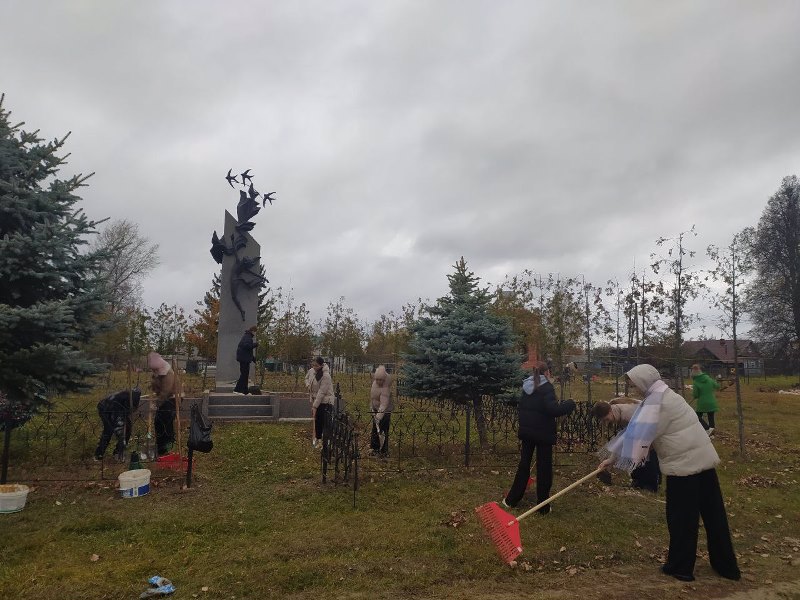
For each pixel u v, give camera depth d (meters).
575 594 4.01
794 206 37.75
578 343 16.53
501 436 10.42
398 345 24.23
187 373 24.58
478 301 10.05
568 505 6.19
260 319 23.11
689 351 16.36
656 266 13.41
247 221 15.92
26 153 7.28
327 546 4.74
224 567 4.30
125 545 4.73
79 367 6.68
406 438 9.80
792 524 6.03
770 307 37.00
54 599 3.72
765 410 17.50
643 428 4.48
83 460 7.56
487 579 4.27
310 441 9.62
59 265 6.97
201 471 7.31
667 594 4.06
